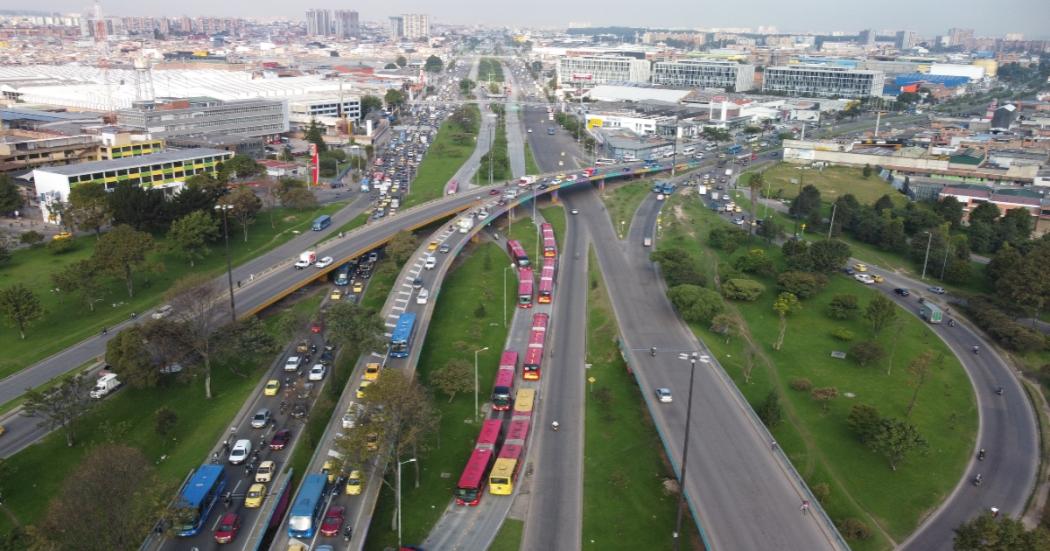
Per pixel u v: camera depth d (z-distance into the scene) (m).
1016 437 172.50
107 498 111.25
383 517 135.62
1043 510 145.88
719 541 121.12
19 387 174.12
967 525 125.56
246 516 133.38
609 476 149.75
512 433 156.38
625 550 129.00
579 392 183.38
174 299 182.75
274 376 187.12
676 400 171.12
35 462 148.00
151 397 173.50
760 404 178.75
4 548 119.94
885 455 159.62
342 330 179.62
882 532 138.50
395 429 136.75
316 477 135.00
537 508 139.50
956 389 193.25
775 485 137.12
